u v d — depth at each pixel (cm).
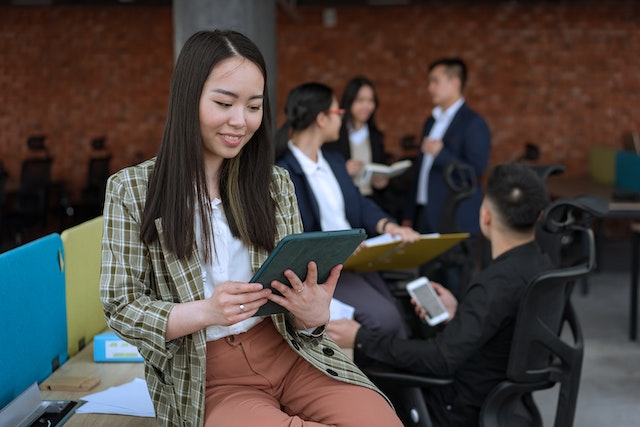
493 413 235
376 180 451
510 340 239
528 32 965
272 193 174
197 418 159
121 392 206
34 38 1009
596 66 965
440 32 971
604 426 379
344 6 963
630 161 770
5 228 897
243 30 440
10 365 197
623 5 955
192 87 155
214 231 164
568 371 235
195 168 158
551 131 973
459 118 484
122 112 1012
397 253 315
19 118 1018
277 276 151
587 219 231
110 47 1005
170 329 151
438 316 269
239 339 166
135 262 158
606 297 644
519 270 237
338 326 249
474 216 465
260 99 158
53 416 191
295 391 169
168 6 980
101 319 270
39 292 217
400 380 242
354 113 491
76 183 1022
